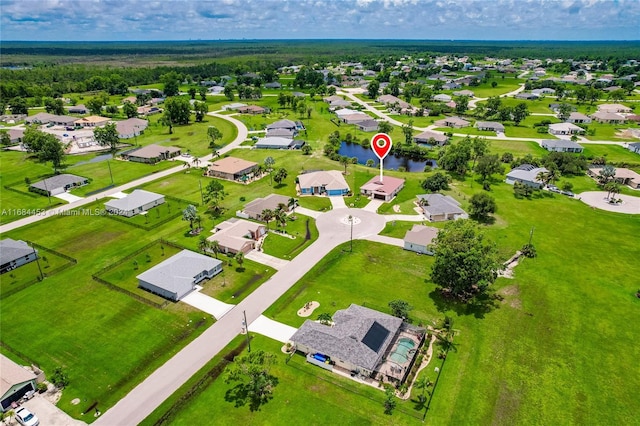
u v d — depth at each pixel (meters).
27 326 70.31
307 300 76.38
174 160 161.38
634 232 101.06
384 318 66.62
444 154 155.75
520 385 57.47
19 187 132.88
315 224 106.56
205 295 78.06
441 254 72.62
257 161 158.25
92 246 96.31
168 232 102.56
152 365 61.72
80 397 56.47
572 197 122.81
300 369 60.56
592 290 78.44
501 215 110.75
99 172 146.88
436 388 57.00
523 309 73.19
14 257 87.75
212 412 53.84
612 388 56.91
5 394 54.16
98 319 71.88
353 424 51.88
